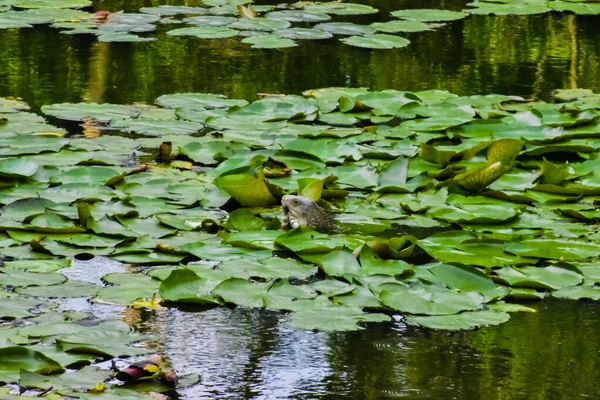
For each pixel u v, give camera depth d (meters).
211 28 18.50
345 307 7.84
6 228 9.09
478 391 6.81
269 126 12.78
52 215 9.38
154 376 6.68
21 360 6.64
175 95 14.11
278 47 17.17
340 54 17.38
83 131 12.41
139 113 13.18
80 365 6.76
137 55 16.78
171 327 7.61
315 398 6.67
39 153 11.32
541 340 7.61
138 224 9.38
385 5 22.31
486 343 7.55
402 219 9.92
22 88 14.49
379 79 15.77
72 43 17.45
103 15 19.47
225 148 11.72
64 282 8.10
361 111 13.66
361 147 12.06
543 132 12.53
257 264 8.60
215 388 6.73
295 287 8.16
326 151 11.77
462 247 9.07
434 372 7.07
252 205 10.32
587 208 10.27
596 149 12.01
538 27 20.16
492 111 13.46
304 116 13.14
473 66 16.78
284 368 7.07
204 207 10.10
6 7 20.20
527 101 14.36
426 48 18.09
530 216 9.97
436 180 11.12
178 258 8.75
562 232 9.57
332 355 7.29
